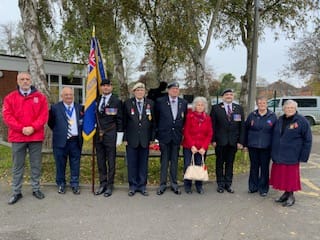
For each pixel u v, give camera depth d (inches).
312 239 162.6
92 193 229.3
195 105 231.5
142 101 228.5
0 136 444.8
